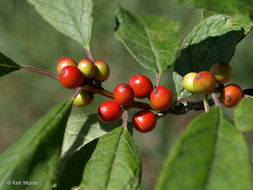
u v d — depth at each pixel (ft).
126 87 0.70
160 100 0.70
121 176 0.67
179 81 0.77
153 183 1.89
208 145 0.59
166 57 0.77
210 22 0.78
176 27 0.77
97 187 0.66
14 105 1.88
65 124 0.68
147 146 1.90
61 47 1.80
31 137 0.65
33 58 1.82
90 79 0.72
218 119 0.62
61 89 1.87
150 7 1.78
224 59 0.76
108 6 1.82
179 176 0.57
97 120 0.83
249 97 0.65
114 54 1.92
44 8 0.79
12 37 1.78
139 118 0.72
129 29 0.77
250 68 1.81
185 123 1.89
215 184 0.57
